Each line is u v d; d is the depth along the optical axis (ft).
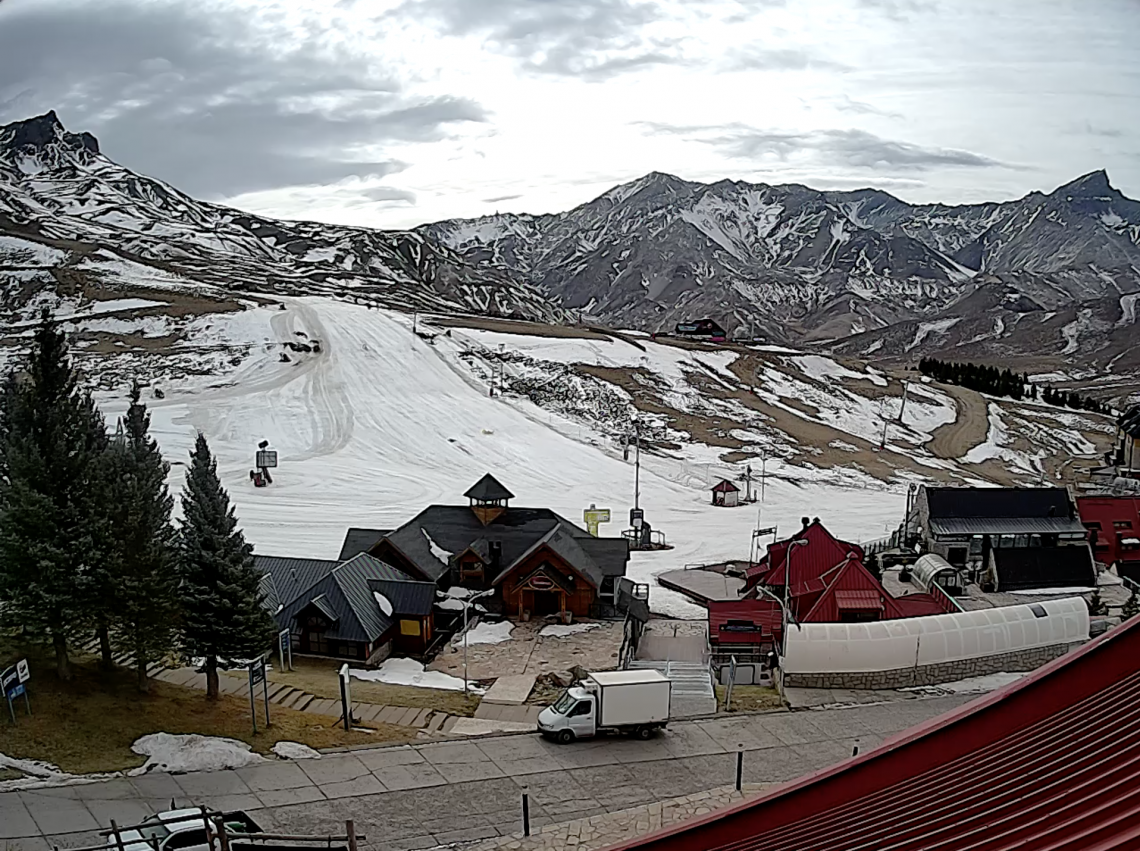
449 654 140.67
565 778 95.35
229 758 92.58
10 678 91.81
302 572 145.18
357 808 85.92
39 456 98.27
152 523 102.58
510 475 281.74
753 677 134.10
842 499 284.61
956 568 192.34
